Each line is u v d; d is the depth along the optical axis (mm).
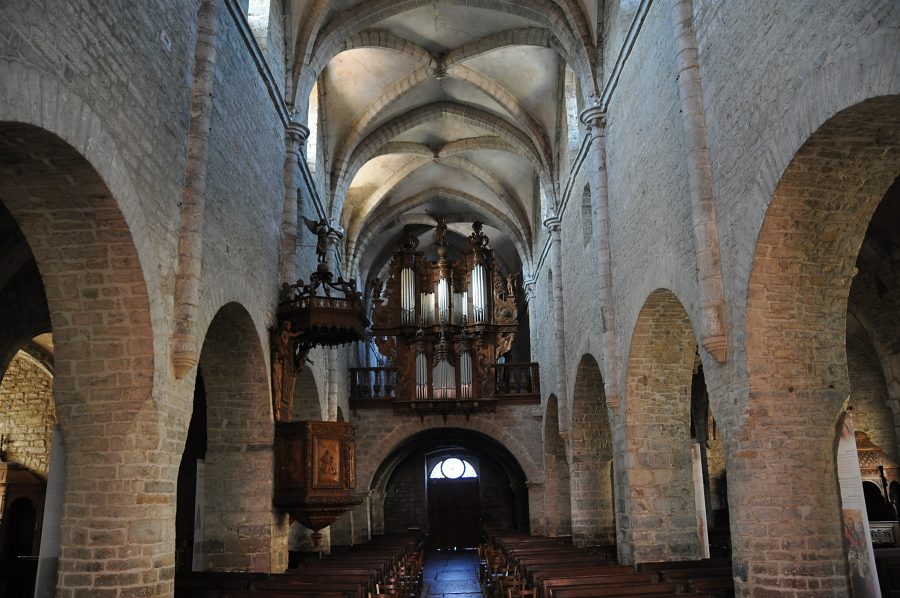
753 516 8477
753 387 8508
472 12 17422
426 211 28656
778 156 7762
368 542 23594
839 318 8602
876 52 6141
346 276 25266
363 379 25547
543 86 19875
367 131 21438
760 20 8172
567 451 20156
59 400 7992
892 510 16609
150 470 7949
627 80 13391
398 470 33156
